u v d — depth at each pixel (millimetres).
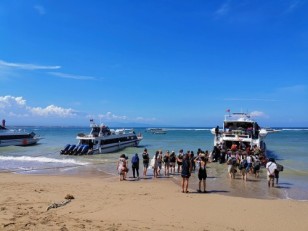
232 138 33406
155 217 11305
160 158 23375
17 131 55594
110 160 32969
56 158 34969
